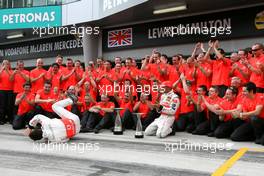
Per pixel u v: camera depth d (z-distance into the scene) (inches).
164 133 278.1
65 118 262.7
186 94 305.3
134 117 319.6
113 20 479.5
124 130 320.8
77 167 186.5
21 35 594.2
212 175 170.6
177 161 198.8
